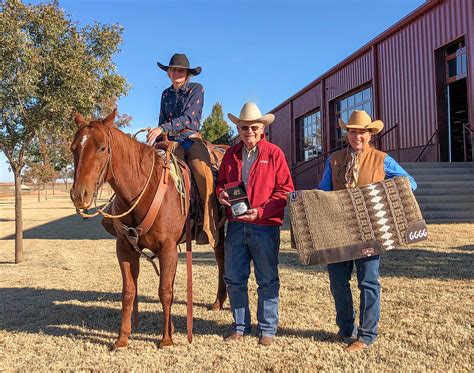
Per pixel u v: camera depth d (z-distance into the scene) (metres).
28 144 8.70
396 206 3.43
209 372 3.31
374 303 3.62
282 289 5.58
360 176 3.56
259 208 3.74
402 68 15.47
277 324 3.97
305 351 3.64
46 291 6.10
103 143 3.33
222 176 4.07
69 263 8.25
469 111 12.56
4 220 19.91
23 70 7.53
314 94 23.05
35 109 8.11
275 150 3.91
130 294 3.89
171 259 3.82
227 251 4.02
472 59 12.25
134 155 3.66
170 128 4.33
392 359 3.39
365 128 3.52
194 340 3.99
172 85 4.65
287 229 11.48
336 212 3.48
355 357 3.46
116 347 3.81
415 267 6.37
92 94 8.32
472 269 6.16
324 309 4.78
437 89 13.71
